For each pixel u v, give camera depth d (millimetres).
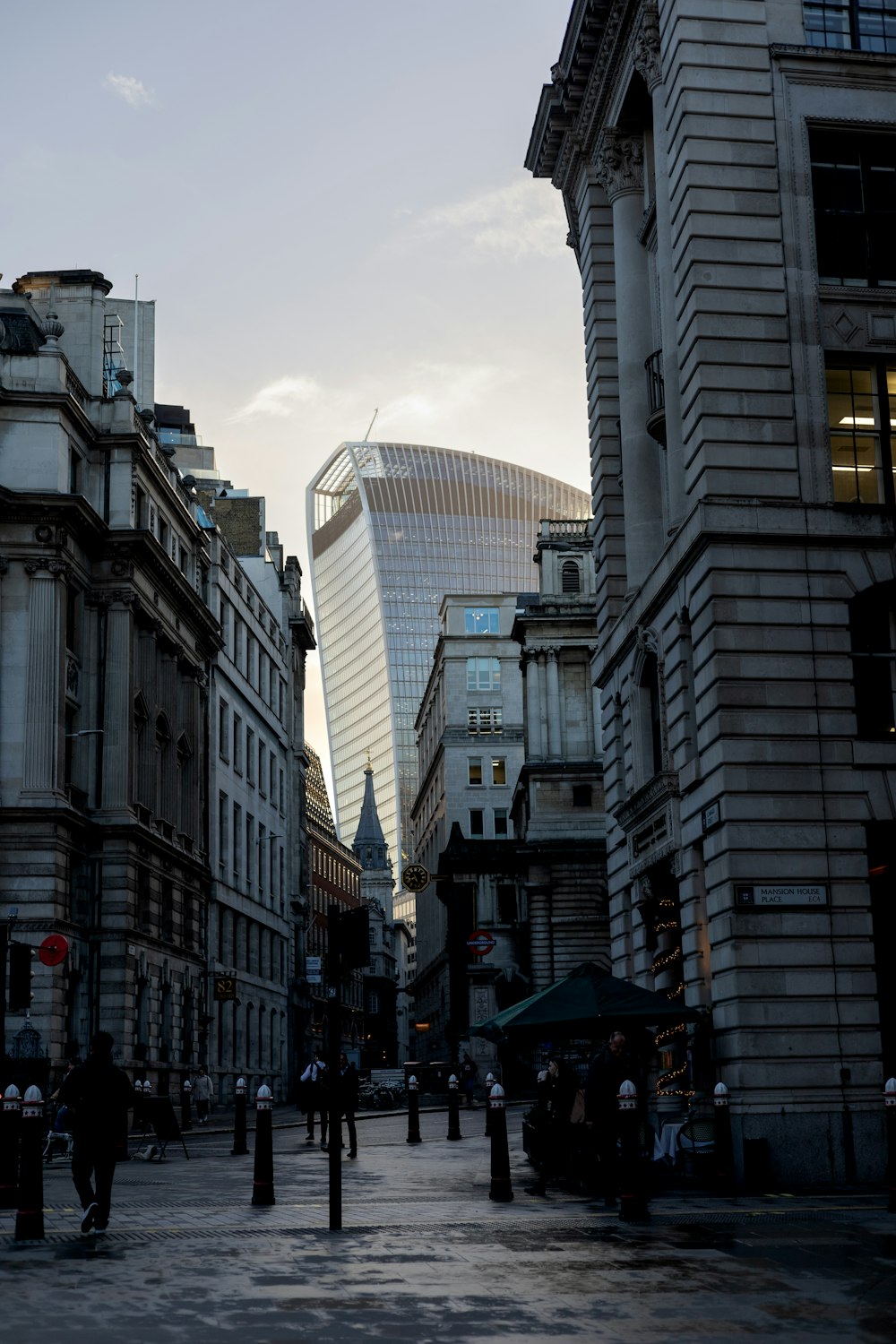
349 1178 22734
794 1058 22031
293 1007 88438
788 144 25453
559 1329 9570
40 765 48312
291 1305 10461
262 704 82375
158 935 56719
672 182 25969
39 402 50469
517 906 83688
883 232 25828
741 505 23859
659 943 28281
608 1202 17656
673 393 26672
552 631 80750
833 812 22984
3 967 33344
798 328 24797
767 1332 9469
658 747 29688
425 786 125250
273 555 97688
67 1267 12336
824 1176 21578
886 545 24078
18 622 49062
